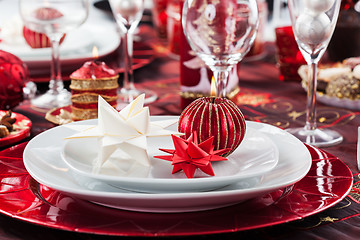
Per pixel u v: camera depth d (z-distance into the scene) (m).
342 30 1.16
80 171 0.68
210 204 0.67
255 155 0.76
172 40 1.55
